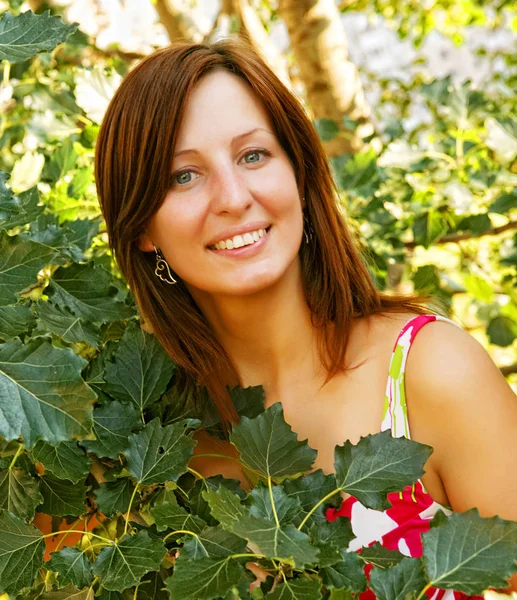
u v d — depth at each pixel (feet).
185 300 6.50
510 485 5.82
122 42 12.57
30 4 11.38
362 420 6.19
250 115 5.84
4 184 4.32
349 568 4.46
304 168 6.23
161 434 5.19
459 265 12.12
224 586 4.13
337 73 12.99
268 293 6.15
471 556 4.07
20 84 9.97
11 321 4.49
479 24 20.29
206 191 5.79
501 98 14.15
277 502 4.50
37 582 5.30
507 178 10.05
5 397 4.28
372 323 6.38
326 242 6.31
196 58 5.75
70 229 6.54
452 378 5.84
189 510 5.58
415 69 21.76
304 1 12.64
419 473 4.71
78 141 9.39
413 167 10.14
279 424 5.07
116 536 5.62
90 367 5.69
